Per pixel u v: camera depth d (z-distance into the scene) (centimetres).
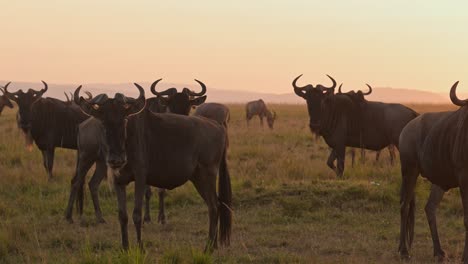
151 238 3073
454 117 2534
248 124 10106
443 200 3794
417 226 3338
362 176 4672
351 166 5019
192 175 2872
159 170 2716
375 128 4734
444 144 2539
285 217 3469
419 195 3788
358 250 2845
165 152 2712
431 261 2675
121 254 2414
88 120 3403
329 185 3941
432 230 2719
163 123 2736
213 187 2864
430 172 2633
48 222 3412
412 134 2744
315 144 6862
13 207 3681
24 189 4250
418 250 2848
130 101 2623
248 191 3922
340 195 3750
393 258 2725
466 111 2459
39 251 2703
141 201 2658
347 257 2728
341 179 4534
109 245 2886
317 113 4684
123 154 2502
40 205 3747
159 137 2711
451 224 3344
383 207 3656
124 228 2662
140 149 2638
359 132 4744
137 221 2652
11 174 4525
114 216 3622
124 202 2669
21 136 7119
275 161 5447
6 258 2645
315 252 2811
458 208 3606
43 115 4544
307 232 3186
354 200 3731
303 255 2730
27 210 3700
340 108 4734
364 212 3597
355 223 3378
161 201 3441
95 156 3394
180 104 3688
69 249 2855
